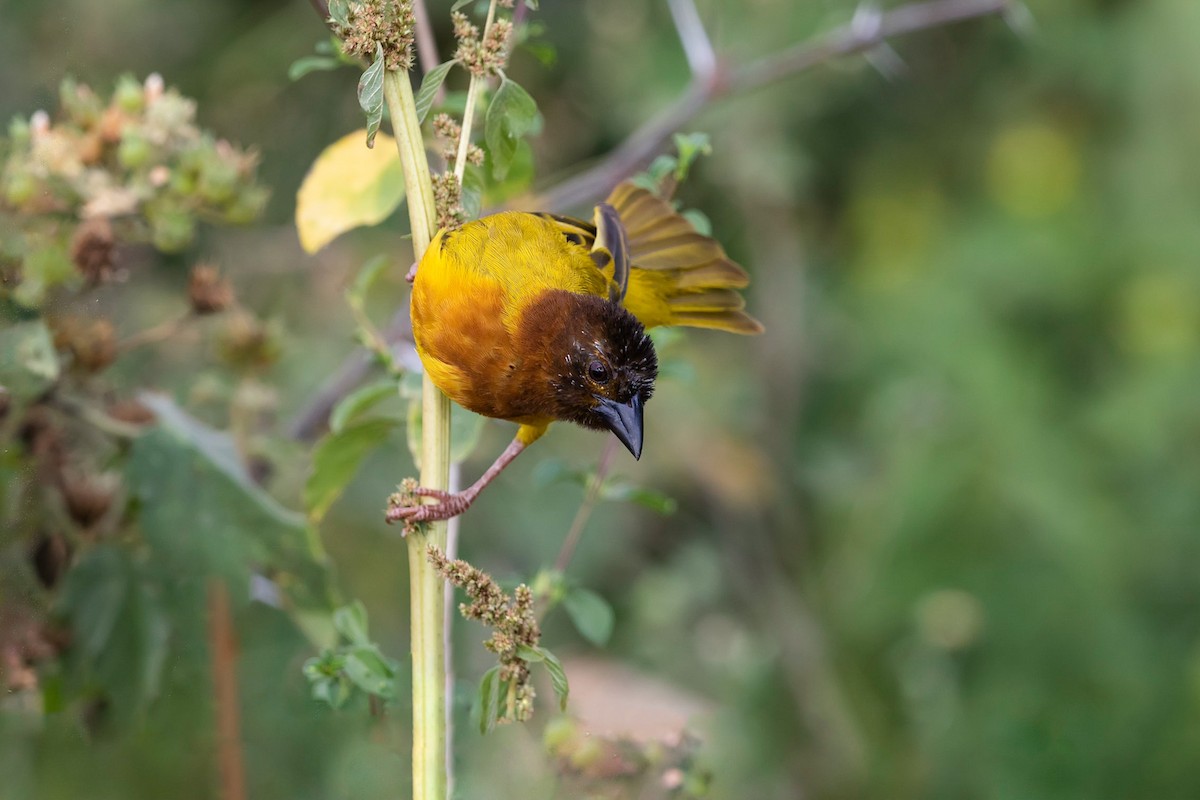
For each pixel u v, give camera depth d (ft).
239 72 40.52
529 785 21.35
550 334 19.39
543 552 39.52
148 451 22.08
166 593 22.45
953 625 43.21
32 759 22.85
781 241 46.85
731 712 39.70
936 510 42.86
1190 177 46.62
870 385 46.32
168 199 22.03
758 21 42.93
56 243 21.16
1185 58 46.47
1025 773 41.32
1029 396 43.93
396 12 16.25
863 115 47.34
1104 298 46.01
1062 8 47.47
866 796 41.52
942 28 47.60
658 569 43.42
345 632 18.79
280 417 34.06
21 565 21.93
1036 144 47.52
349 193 22.08
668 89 42.06
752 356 47.39
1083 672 42.16
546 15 43.42
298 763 23.73
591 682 25.09
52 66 24.08
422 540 15.88
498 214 21.02
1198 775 40.93
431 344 18.89
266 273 37.32
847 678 43.47
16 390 20.70
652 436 45.14
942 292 45.62
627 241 22.85
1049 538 42.22
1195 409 43.98
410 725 19.62
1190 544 42.75
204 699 23.08
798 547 46.01
